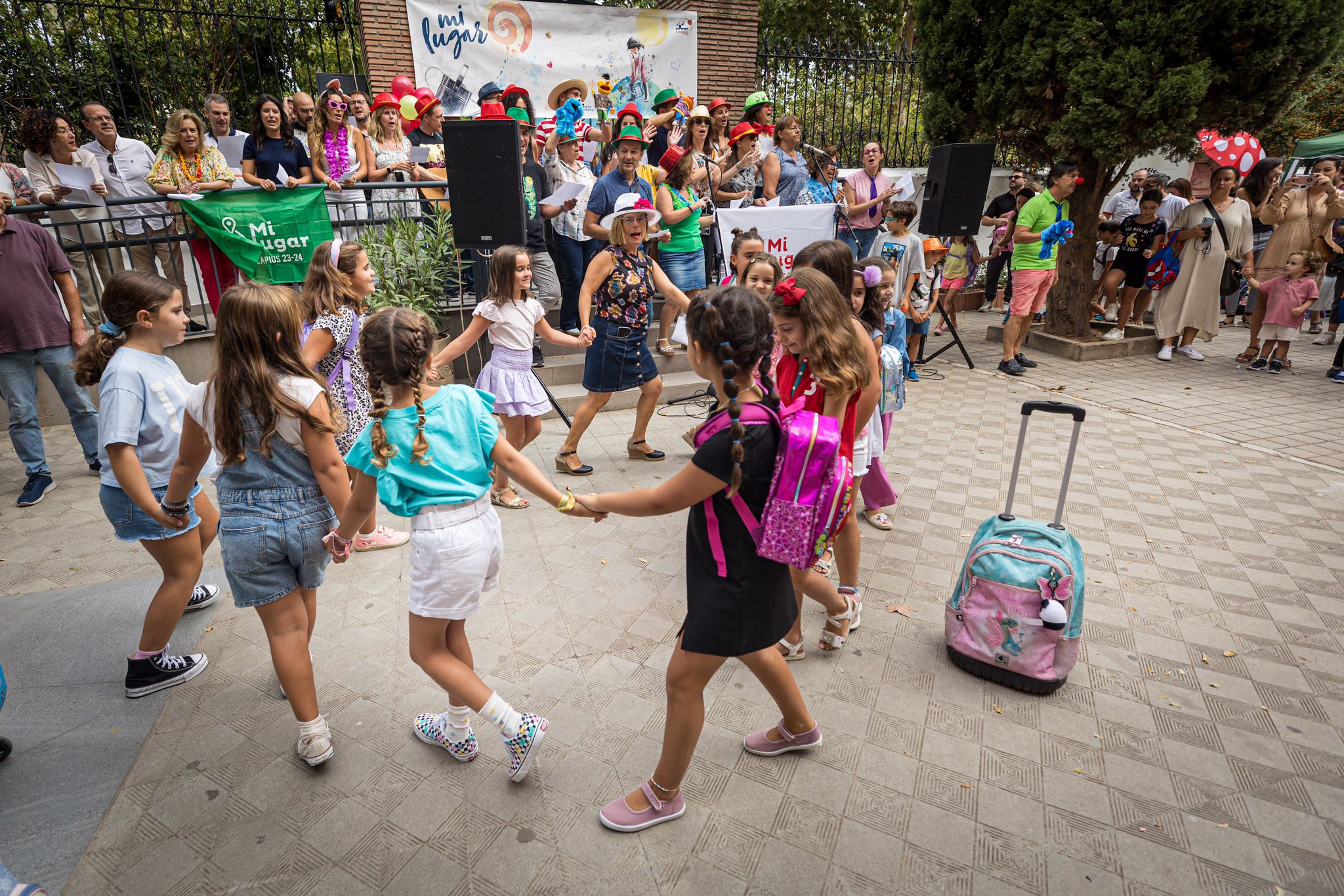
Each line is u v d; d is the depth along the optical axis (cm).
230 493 237
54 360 480
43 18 851
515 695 291
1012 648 286
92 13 1019
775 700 250
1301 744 263
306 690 247
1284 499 471
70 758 262
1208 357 866
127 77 1081
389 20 845
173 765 259
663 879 213
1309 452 552
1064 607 276
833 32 1472
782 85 1073
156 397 272
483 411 233
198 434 242
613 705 287
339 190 630
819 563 355
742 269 444
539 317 456
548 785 248
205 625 343
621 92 955
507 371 451
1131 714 279
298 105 695
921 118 948
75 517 461
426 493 225
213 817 236
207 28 1119
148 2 889
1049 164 877
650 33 946
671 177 618
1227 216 802
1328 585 369
